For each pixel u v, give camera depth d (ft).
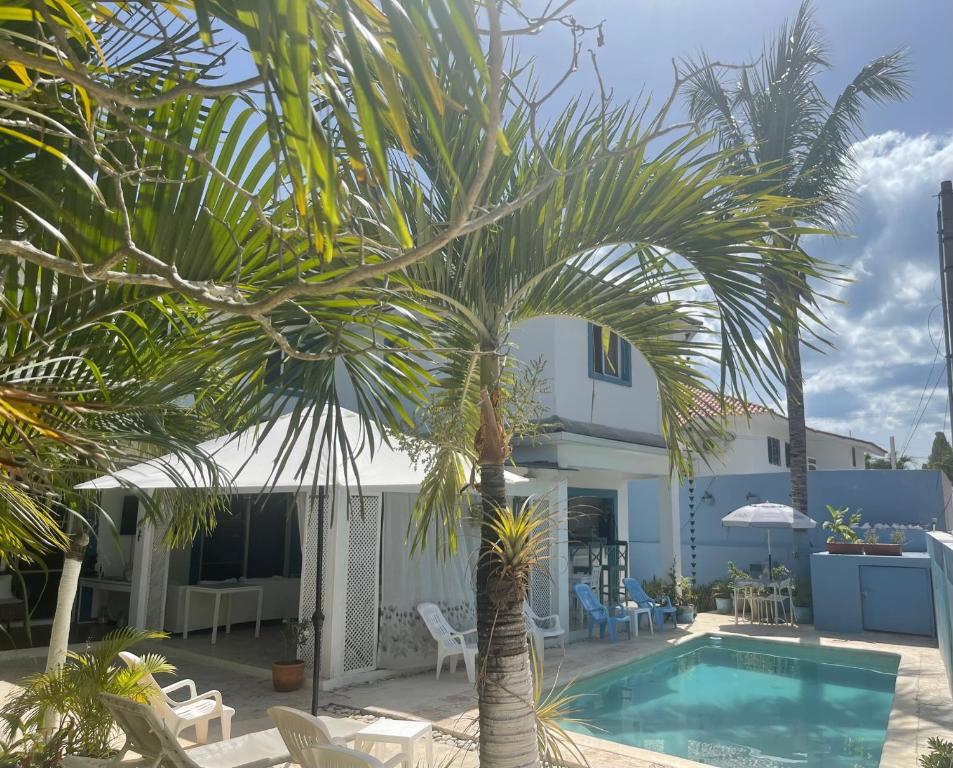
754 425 87.71
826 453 104.01
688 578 62.08
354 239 9.43
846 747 28.40
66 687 18.60
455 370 17.58
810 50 55.57
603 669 38.55
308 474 21.31
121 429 12.44
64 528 20.94
